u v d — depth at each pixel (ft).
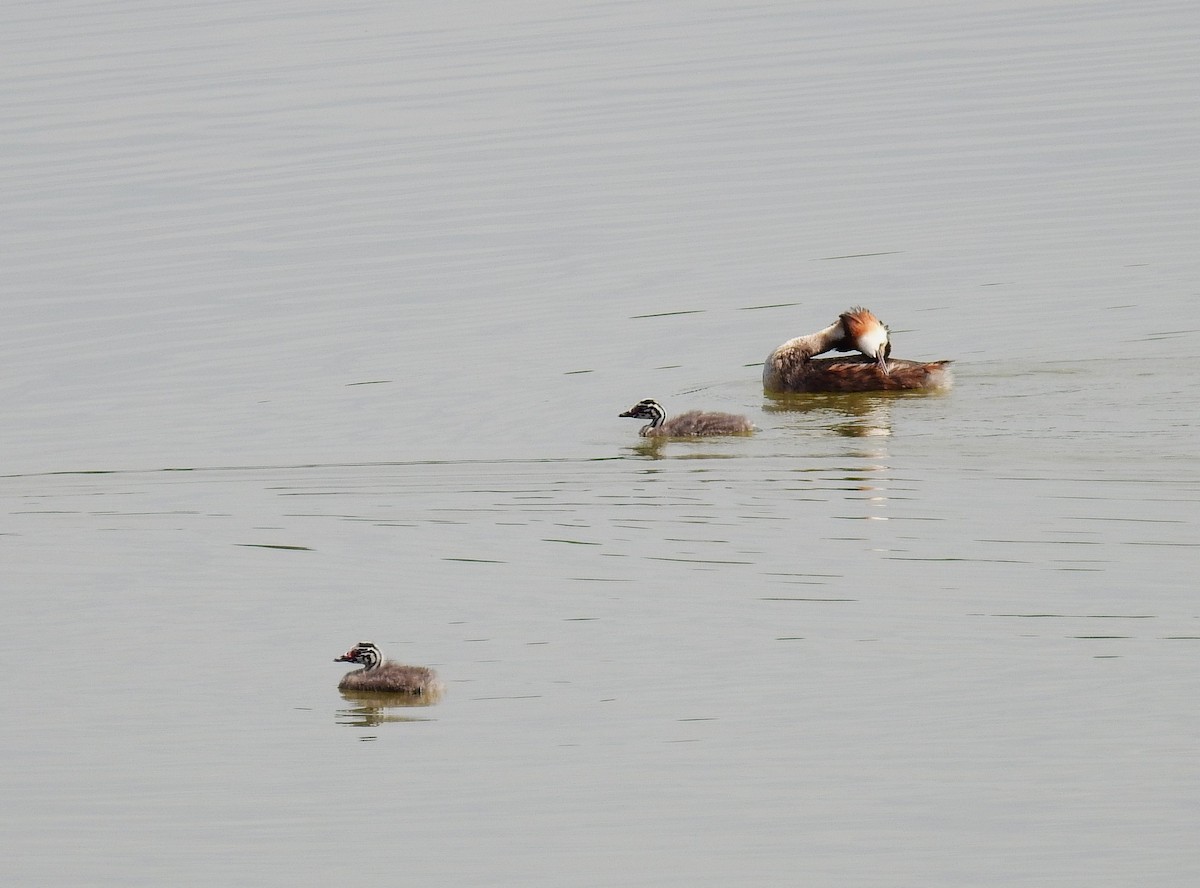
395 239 108.06
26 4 169.27
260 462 77.66
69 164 122.93
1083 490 68.74
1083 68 138.31
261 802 50.52
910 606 60.64
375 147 124.88
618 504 70.79
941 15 156.56
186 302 99.30
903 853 47.06
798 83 137.49
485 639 59.72
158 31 157.38
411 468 75.97
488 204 113.39
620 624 60.34
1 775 52.21
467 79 140.05
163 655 59.67
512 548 67.36
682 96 134.41
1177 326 88.79
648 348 90.79
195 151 124.77
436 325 94.79
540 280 100.99
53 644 60.64
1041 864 46.39
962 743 52.03
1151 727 52.42
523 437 79.10
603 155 121.90
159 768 52.49
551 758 52.11
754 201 112.78
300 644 60.13
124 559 68.23
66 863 47.80
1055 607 60.13
